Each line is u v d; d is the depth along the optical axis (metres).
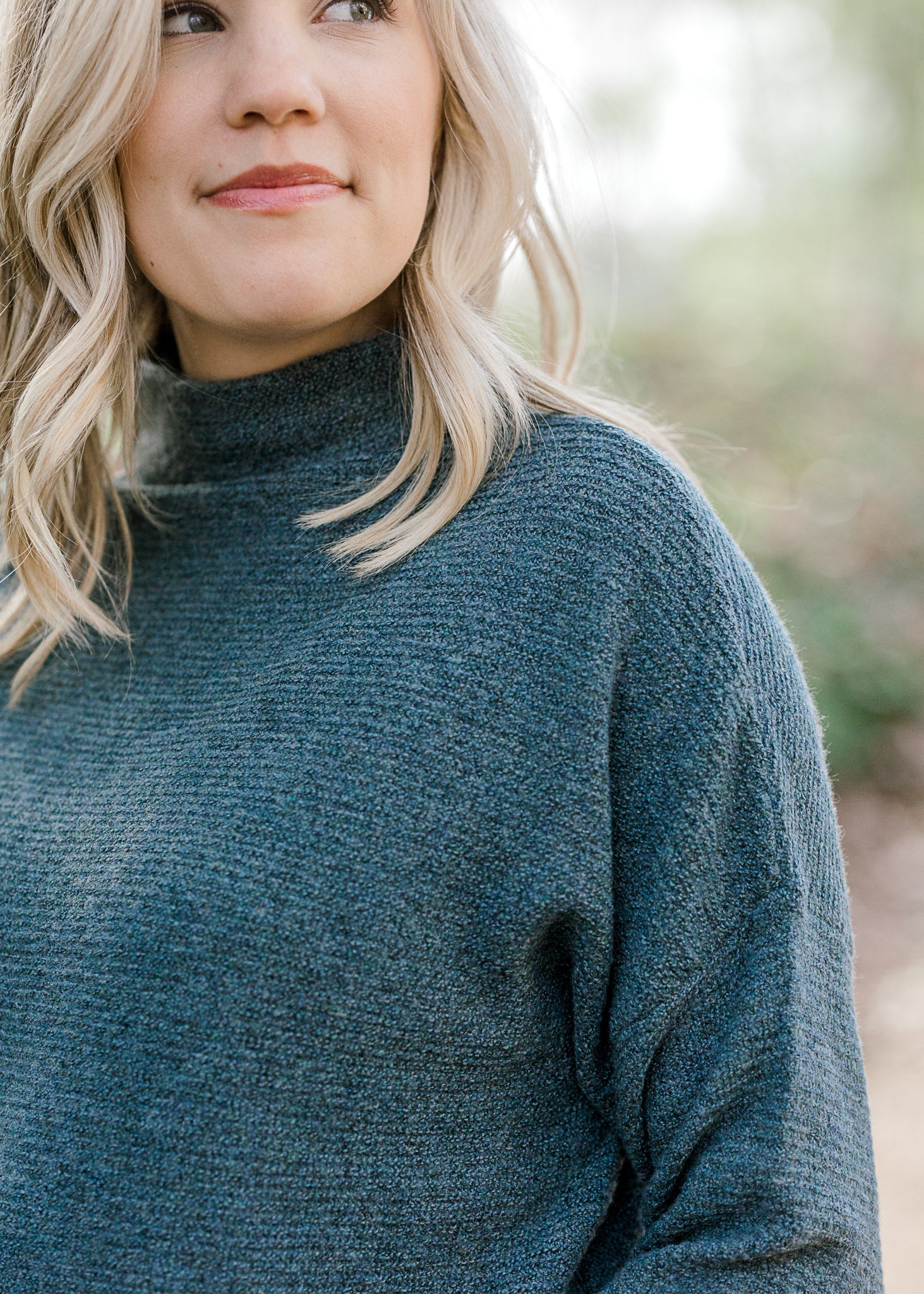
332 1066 0.93
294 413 1.16
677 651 0.97
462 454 1.03
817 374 8.65
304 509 1.15
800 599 5.87
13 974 1.04
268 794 0.98
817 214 10.55
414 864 0.94
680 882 0.95
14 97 1.12
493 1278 0.97
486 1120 0.98
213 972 0.94
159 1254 0.93
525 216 1.20
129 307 1.20
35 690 1.23
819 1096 0.93
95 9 1.01
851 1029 0.98
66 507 1.27
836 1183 0.92
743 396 8.43
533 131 1.18
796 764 1.00
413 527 1.04
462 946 0.95
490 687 0.96
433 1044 0.95
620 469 1.00
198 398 1.20
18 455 1.18
